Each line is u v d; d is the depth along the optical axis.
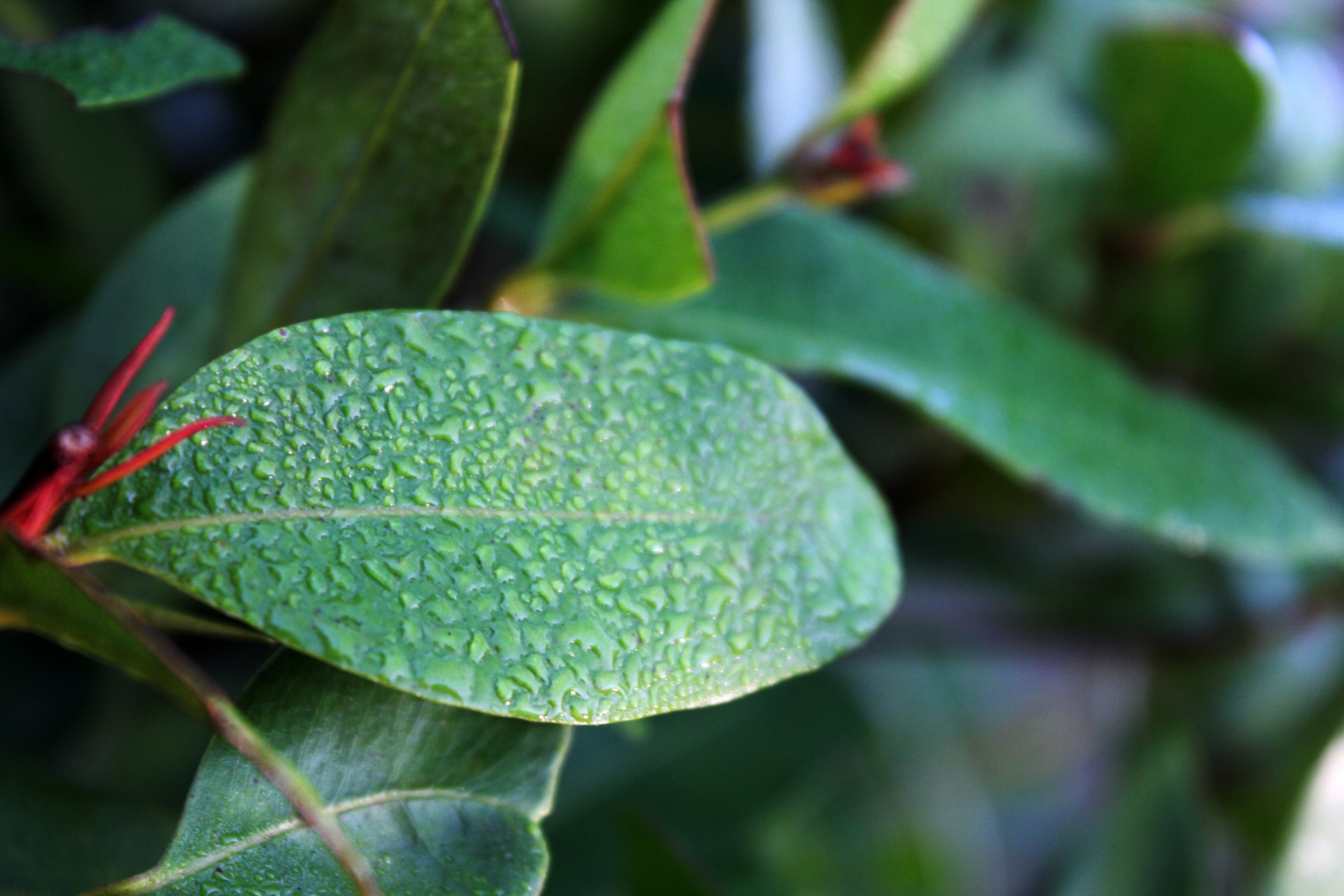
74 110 0.37
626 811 0.31
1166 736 0.42
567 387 0.26
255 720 0.26
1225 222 0.40
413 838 0.26
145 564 0.25
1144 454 0.33
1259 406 0.44
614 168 0.29
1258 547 0.34
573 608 0.26
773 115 0.35
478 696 0.25
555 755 0.26
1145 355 0.43
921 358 0.33
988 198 0.41
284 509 0.25
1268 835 0.40
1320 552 0.34
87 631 0.24
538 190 0.42
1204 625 0.43
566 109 0.41
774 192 0.32
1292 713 0.42
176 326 0.31
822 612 0.27
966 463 0.43
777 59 0.35
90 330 0.31
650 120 0.29
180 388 0.25
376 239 0.28
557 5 0.39
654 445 0.27
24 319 0.39
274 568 0.25
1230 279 0.42
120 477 0.25
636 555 0.26
